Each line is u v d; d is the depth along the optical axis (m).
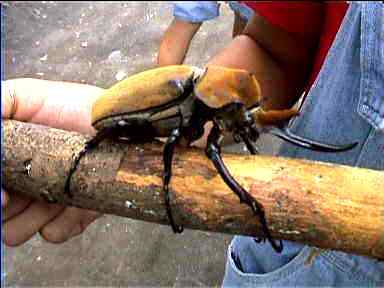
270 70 0.42
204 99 0.24
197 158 0.23
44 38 0.96
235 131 0.25
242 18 0.58
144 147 0.24
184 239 0.69
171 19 0.98
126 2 1.04
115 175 0.24
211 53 0.90
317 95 0.35
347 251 0.23
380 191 0.22
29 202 0.29
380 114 0.29
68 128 0.31
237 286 0.40
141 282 0.66
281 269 0.36
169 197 0.23
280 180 0.22
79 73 0.89
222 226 0.23
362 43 0.30
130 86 0.25
